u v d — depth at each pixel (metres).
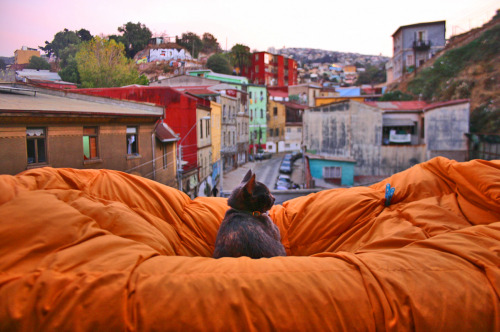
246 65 86.38
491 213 2.78
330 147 33.56
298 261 2.08
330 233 3.29
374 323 1.76
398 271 1.96
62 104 14.29
